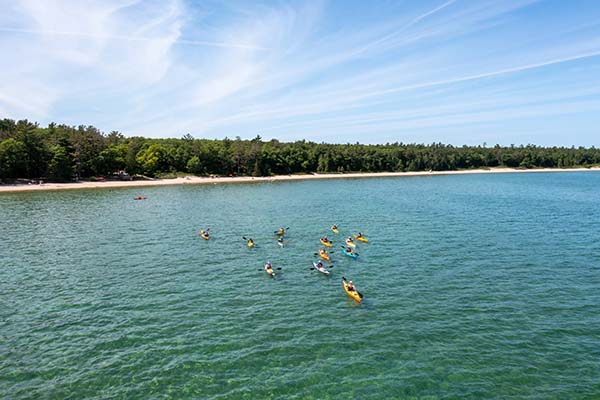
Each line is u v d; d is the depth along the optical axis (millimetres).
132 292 36531
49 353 25734
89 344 26859
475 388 22281
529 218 74500
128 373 23547
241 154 188875
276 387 22297
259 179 179750
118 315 31469
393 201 101312
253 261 46781
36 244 54875
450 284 38406
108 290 37031
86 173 149000
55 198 105375
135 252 50719
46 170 135750
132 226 67875
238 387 22297
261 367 24203
